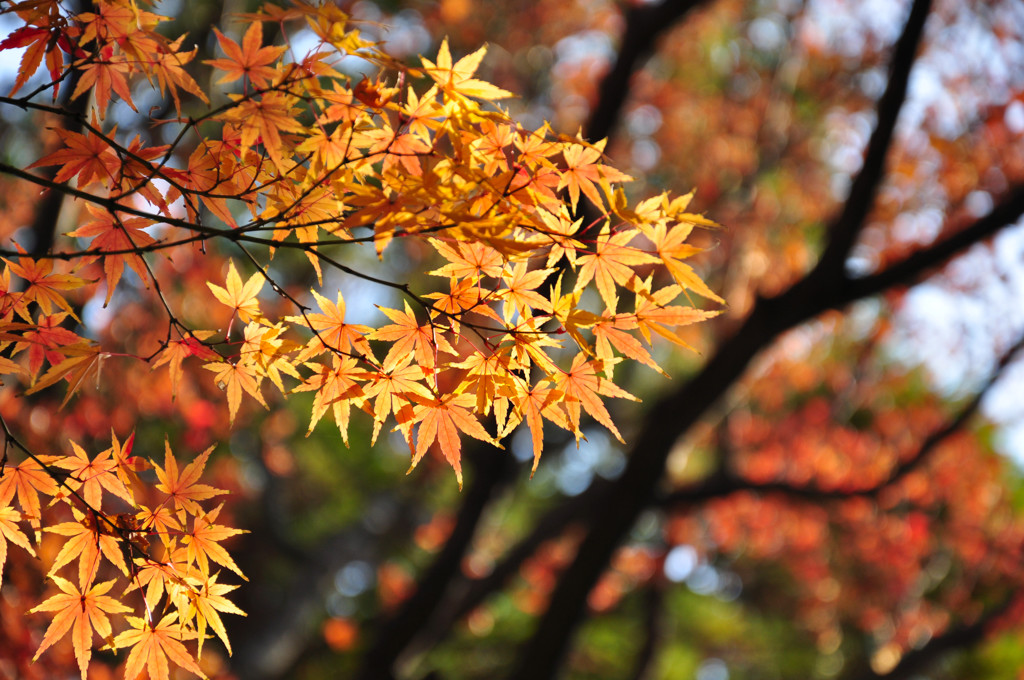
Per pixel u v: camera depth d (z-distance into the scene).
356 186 1.51
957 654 12.48
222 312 7.17
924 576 12.89
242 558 12.44
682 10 6.74
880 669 12.72
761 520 12.30
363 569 14.59
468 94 1.57
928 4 4.77
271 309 7.36
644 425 6.63
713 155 10.34
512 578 8.80
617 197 1.55
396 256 9.22
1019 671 11.84
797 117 9.60
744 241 8.69
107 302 1.82
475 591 8.71
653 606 12.66
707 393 6.24
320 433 13.38
